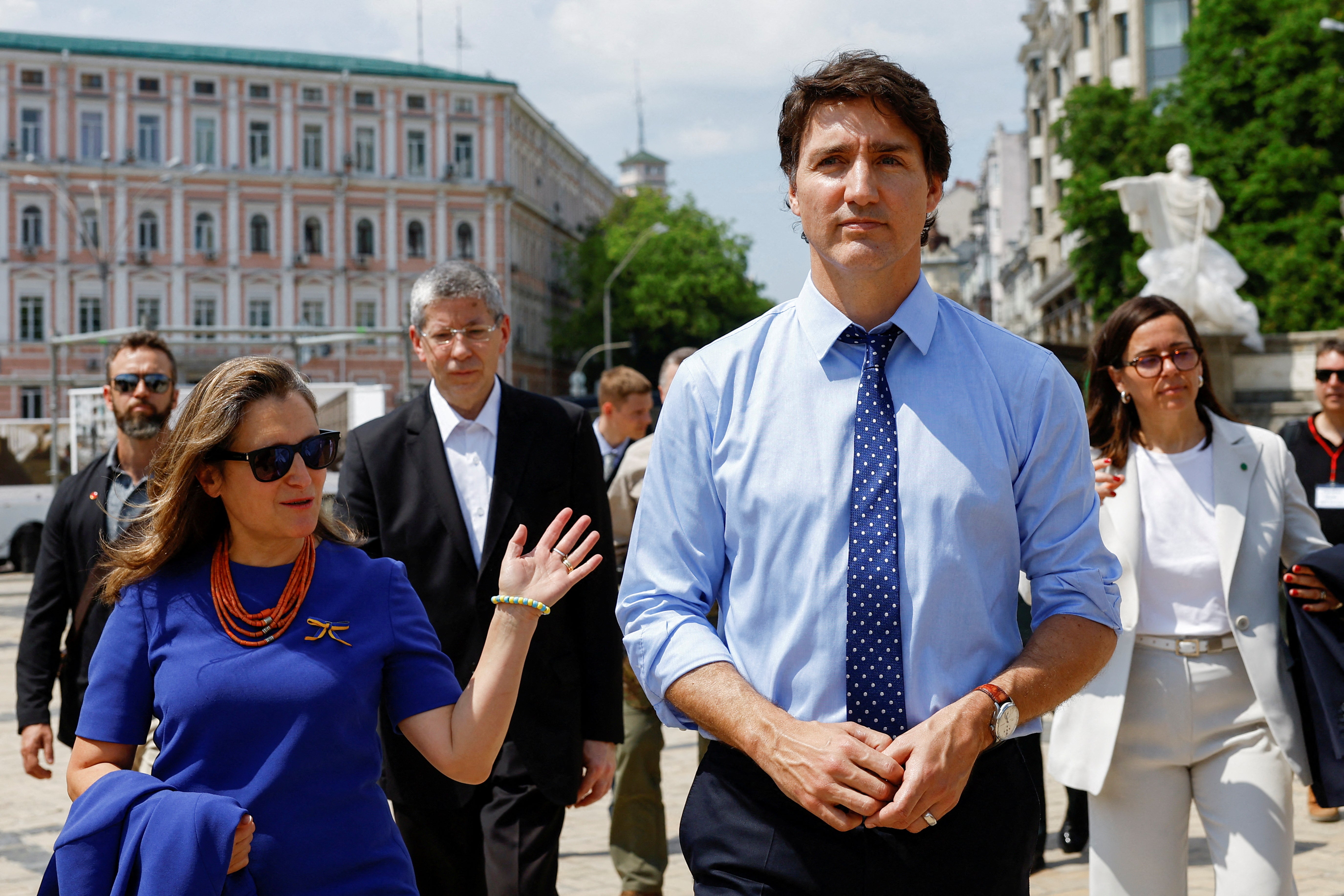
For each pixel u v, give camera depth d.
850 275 2.29
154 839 2.13
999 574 2.25
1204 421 3.72
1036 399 2.29
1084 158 31.73
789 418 2.29
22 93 58.81
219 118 61.72
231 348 61.88
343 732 2.33
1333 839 5.71
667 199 67.44
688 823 2.37
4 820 6.72
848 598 2.21
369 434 3.95
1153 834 3.49
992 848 2.21
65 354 59.34
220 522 2.46
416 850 3.73
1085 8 46.88
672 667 2.25
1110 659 2.27
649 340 67.50
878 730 2.20
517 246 70.81
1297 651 3.58
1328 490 4.96
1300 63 27.28
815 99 2.28
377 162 64.38
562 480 3.91
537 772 3.66
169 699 2.30
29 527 21.62
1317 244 26.66
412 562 3.80
